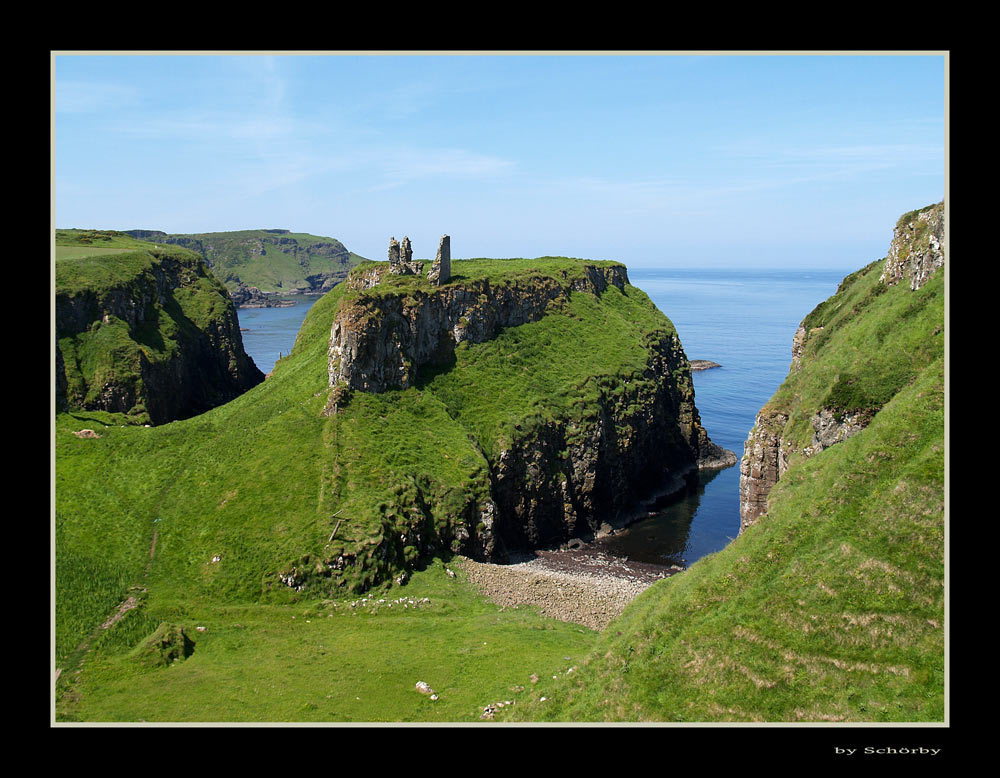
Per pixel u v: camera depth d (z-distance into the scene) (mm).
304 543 71938
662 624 43562
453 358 111062
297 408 96125
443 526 84062
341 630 61969
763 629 40312
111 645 57125
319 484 80750
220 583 68375
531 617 67062
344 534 73125
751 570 44375
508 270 131500
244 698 48156
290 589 68312
